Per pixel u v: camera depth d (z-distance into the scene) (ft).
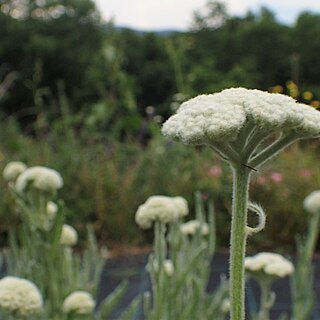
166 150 27.12
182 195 25.35
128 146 28.73
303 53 76.79
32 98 70.64
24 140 30.86
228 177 25.13
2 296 7.28
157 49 72.69
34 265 8.62
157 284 8.11
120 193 26.21
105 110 31.12
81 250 25.35
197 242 8.87
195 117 3.98
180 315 8.45
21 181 8.69
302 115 4.07
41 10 82.89
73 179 26.25
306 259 10.41
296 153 28.53
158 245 8.14
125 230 25.96
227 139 3.97
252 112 3.95
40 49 77.66
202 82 49.85
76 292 8.66
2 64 79.20
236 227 4.14
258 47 79.00
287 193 25.89
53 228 8.45
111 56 33.47
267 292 9.40
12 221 24.38
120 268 22.11
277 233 25.85
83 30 82.69
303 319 10.32
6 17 80.07
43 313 8.63
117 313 17.10
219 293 9.47
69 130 29.99
